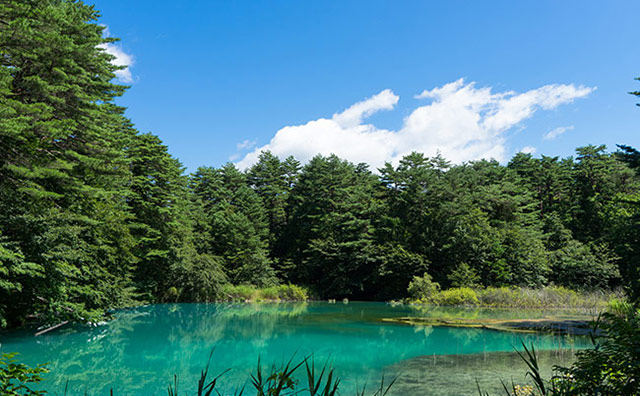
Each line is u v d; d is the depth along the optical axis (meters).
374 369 9.94
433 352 12.07
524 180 48.62
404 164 45.03
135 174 30.30
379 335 15.24
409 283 36.41
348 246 42.38
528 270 35.25
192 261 32.78
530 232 37.88
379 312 25.19
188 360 10.77
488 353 11.92
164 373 9.30
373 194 46.66
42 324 16.03
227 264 41.22
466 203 39.22
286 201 52.81
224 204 47.22
